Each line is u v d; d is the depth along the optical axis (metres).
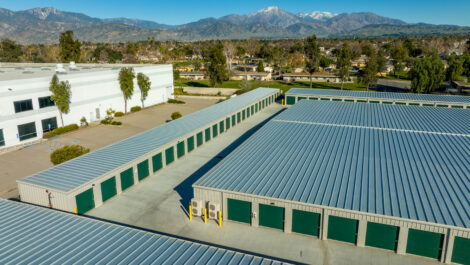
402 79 109.00
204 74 115.12
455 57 93.88
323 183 21.97
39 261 14.45
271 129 35.97
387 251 18.78
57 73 51.28
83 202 23.20
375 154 27.33
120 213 23.48
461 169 23.92
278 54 146.38
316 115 43.28
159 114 59.47
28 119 42.47
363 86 95.25
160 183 28.61
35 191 23.11
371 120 40.19
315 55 119.25
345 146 29.64
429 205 18.83
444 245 17.33
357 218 18.72
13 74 51.09
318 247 19.28
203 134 39.47
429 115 42.97
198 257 14.80
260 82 106.88
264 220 21.30
